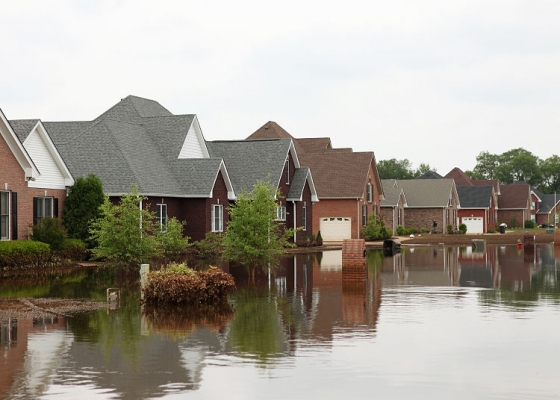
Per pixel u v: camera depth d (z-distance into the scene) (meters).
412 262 41.16
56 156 38.12
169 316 19.30
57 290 25.20
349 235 70.56
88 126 47.69
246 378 12.53
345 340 15.91
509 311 20.47
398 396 11.44
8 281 28.11
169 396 11.41
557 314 19.88
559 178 189.12
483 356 14.30
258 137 86.62
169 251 36.19
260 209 32.62
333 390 11.77
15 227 35.03
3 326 17.67
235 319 18.88
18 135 36.06
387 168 172.75
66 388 11.85
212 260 38.91
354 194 69.94
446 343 15.59
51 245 35.41
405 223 92.25
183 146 48.81
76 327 17.53
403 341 15.81
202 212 45.31
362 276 29.84
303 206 58.94
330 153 74.56
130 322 18.28
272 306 21.41
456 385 12.11
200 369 13.18
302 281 29.14
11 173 34.81
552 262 41.16
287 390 11.76
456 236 81.69
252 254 31.72
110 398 11.28
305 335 16.52
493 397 11.41
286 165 56.38
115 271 32.44
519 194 117.56
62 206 38.78
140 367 13.31
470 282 29.05
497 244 67.12
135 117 51.19
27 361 13.79
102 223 28.69
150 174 43.12
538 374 12.88
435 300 22.92
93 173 40.75
